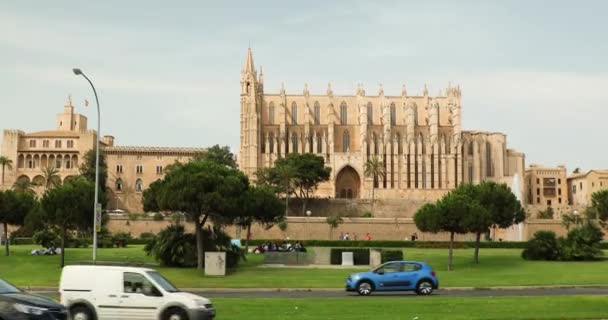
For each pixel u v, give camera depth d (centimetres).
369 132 18462
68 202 6269
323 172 15675
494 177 18750
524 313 3027
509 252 8981
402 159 18025
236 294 4191
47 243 7719
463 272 6231
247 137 17738
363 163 17875
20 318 2167
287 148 18225
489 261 7394
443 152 18062
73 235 9838
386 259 6825
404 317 2861
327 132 18512
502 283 5066
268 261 6888
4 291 2312
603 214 8650
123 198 17088
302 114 18800
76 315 2647
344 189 18162
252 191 6656
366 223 12350
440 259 7594
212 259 5622
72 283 2689
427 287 4138
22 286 4694
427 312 3028
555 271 6266
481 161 18650
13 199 7762
